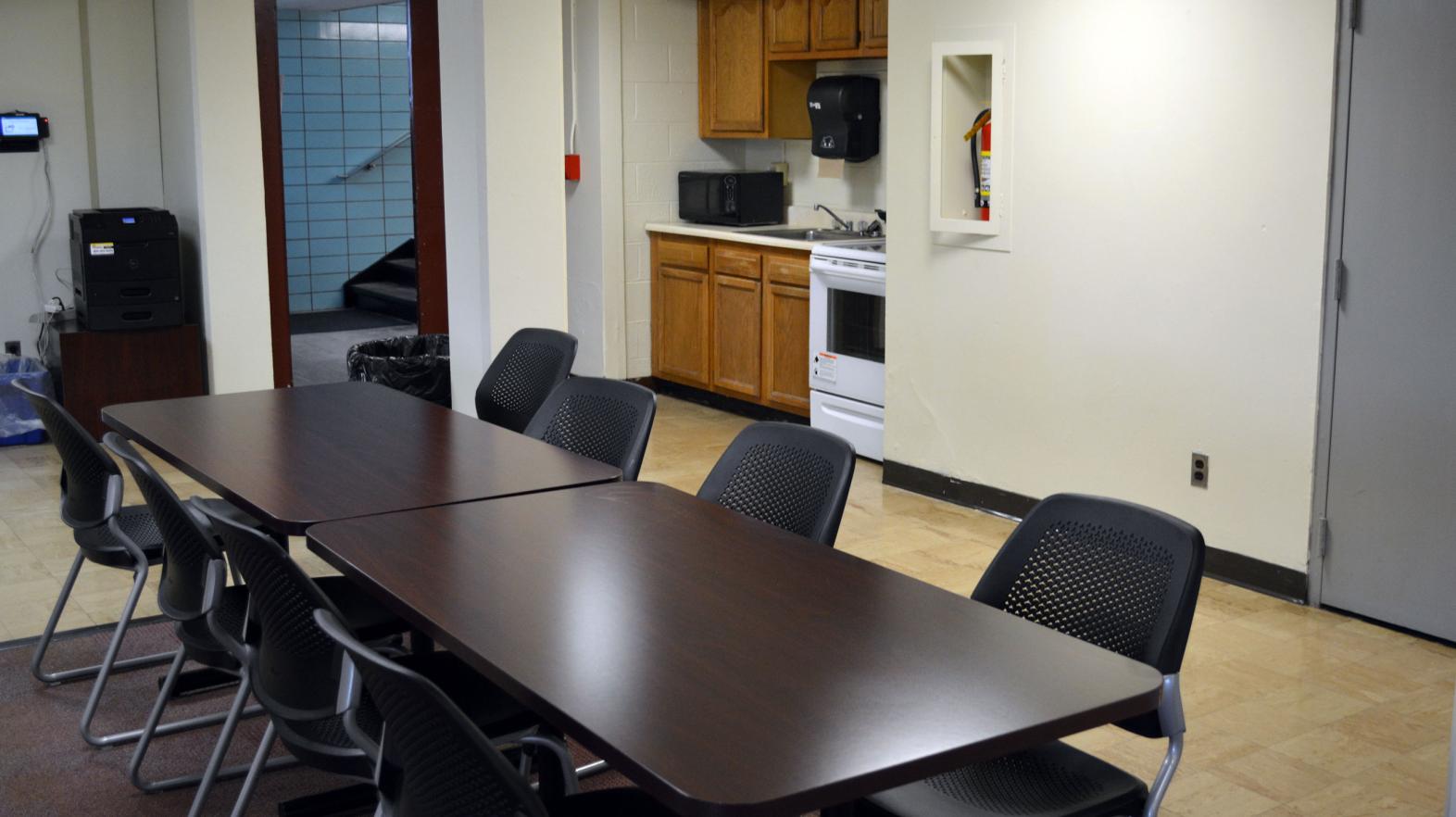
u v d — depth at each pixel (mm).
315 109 10359
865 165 6824
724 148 7578
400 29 10633
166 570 2854
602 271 7297
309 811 2918
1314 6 3908
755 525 2609
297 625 2273
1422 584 3896
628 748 1620
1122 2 4414
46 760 3172
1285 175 4047
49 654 3783
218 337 6293
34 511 5145
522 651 1931
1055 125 4688
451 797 1738
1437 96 3668
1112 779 2137
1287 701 3484
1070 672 1884
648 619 2074
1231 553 4371
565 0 7184
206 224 6172
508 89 5039
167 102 6609
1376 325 3889
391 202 10828
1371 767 3123
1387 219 3818
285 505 2723
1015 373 4988
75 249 6230
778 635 2012
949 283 5203
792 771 1565
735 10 7012
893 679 1847
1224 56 4156
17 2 6344
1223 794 2996
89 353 6023
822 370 6164
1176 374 4434
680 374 7316
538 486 2893
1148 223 4441
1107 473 4711
